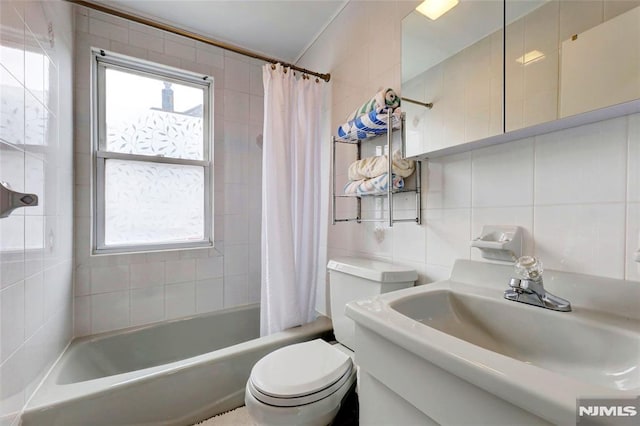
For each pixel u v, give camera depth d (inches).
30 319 40.8
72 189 63.2
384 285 46.3
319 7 68.9
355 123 54.5
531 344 28.8
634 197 26.9
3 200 28.5
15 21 36.2
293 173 70.3
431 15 45.2
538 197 33.7
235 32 78.3
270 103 66.4
